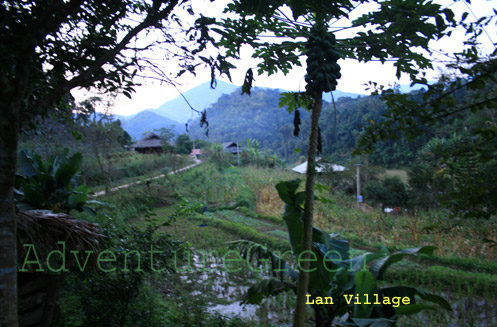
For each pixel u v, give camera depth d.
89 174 22.55
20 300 4.42
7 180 2.80
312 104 3.55
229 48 3.97
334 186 20.11
